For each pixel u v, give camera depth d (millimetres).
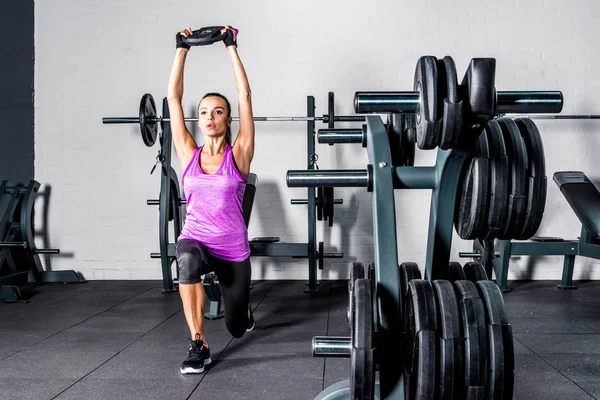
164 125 3900
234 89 4414
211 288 3045
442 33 4340
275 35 4387
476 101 1342
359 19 4359
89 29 4449
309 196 3896
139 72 4441
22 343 2615
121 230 4473
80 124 4453
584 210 3207
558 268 4426
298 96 4387
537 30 4320
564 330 2848
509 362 1339
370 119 1787
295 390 1977
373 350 1355
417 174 1669
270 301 3627
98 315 3229
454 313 1362
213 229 2102
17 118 4465
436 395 1354
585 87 4324
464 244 4387
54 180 4465
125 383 2057
